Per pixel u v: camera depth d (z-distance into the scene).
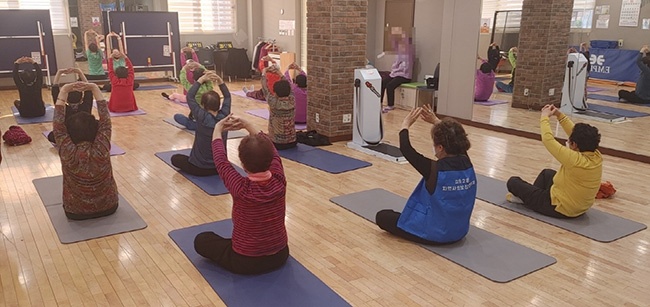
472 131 6.86
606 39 6.09
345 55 5.87
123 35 10.15
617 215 3.89
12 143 5.59
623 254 3.26
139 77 11.35
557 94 6.62
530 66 6.71
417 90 7.98
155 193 4.23
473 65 7.09
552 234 3.53
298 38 11.05
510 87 6.88
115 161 5.12
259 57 11.64
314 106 6.21
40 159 5.13
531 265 3.07
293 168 5.02
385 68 9.04
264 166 2.66
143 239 3.37
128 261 3.07
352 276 2.94
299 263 3.06
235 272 2.89
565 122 3.84
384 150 5.55
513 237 3.48
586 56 6.30
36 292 2.72
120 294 2.71
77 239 3.33
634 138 5.96
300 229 3.58
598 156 3.65
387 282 2.88
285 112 5.55
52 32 9.62
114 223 3.59
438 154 3.21
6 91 9.48
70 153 3.42
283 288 2.76
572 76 6.45
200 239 3.03
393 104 8.45
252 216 2.71
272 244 2.82
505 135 6.60
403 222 3.36
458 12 7.19
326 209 3.96
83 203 3.56
